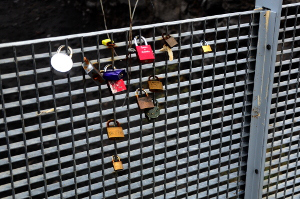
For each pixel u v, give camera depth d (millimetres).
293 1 4844
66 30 8430
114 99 2029
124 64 6949
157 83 2078
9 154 1893
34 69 1816
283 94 2518
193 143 5117
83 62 1863
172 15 6957
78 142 2055
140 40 1989
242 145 2516
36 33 8438
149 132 5461
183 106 2260
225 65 2283
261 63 2340
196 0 6227
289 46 5055
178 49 2107
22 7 9289
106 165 4801
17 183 1981
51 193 4406
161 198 2414
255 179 2611
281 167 2721
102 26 8352
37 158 4980
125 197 2309
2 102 1802
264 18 2244
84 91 1959
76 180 2111
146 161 2268
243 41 5465
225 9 5609
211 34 5953
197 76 6195
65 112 6012
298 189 2844
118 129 2064
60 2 9281
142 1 7461
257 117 2451
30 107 6121
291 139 2654
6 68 7223
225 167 2541
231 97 2373
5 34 8438
